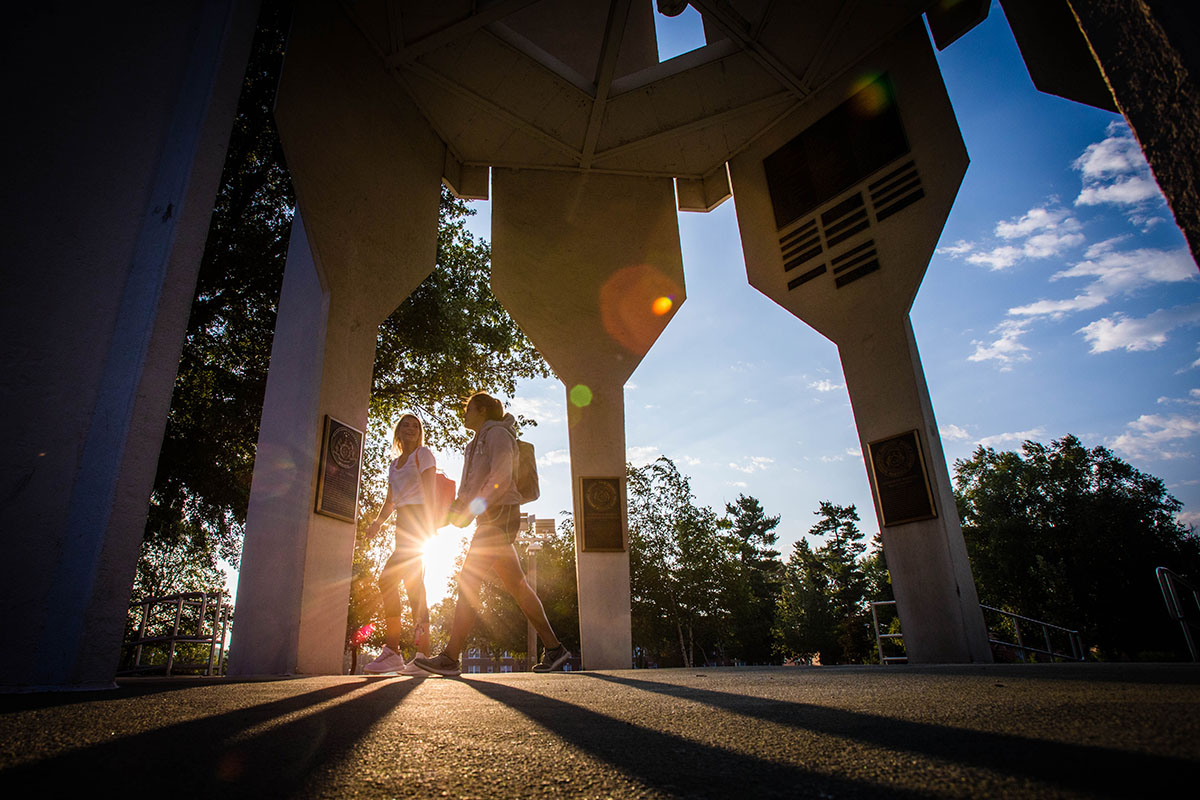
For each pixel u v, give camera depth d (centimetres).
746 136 1152
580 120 1087
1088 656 3158
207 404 1133
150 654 1184
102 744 103
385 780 78
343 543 655
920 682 241
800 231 1062
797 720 128
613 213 1196
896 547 862
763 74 1051
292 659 563
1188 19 103
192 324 1084
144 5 305
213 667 725
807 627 5344
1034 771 68
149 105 293
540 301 1133
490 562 430
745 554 6650
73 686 218
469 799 68
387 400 1441
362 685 292
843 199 1016
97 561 229
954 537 828
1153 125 107
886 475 887
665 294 1169
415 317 1344
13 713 143
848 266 990
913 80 970
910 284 918
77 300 256
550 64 1009
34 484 233
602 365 1119
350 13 826
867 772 74
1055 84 818
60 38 279
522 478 450
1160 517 3431
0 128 257
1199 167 99
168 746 102
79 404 247
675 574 2694
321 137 730
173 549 1230
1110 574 3262
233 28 312
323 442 643
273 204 1184
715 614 2780
